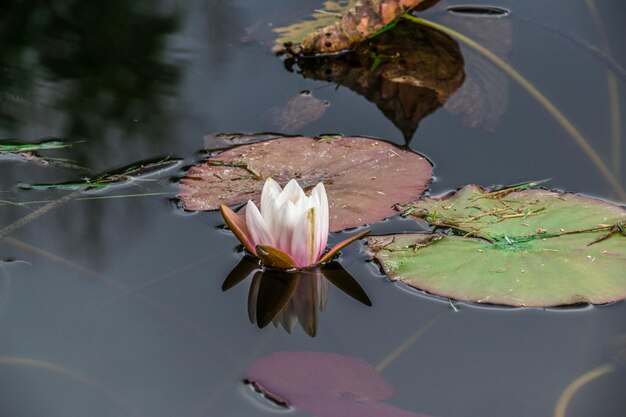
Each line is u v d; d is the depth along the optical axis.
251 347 3.09
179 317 3.12
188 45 3.49
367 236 3.18
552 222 3.17
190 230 3.20
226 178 3.24
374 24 3.45
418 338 3.09
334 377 3.05
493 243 3.15
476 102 3.35
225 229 3.20
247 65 3.44
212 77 3.42
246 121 3.34
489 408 3.04
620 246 3.14
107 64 3.46
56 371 3.08
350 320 3.11
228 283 3.15
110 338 3.10
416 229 3.18
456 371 3.07
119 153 3.29
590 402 3.04
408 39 3.47
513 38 3.46
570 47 3.43
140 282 3.15
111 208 3.22
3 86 3.40
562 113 3.33
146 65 3.45
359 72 3.42
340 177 3.24
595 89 3.36
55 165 3.28
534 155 3.27
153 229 3.20
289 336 3.10
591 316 3.10
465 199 3.20
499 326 3.10
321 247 3.16
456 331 3.10
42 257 3.17
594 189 3.22
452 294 3.12
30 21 3.56
